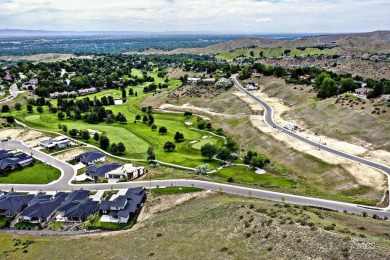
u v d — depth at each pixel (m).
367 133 121.00
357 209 76.56
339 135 127.44
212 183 93.19
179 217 73.19
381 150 109.81
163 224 72.12
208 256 54.84
